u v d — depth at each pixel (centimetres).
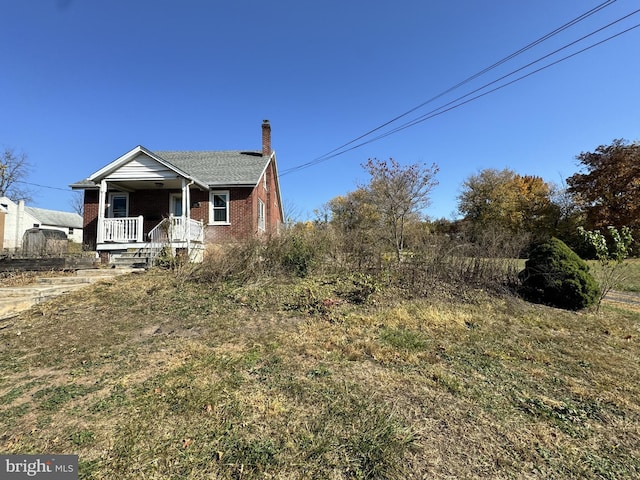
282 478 215
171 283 800
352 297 699
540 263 788
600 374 390
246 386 338
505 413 299
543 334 537
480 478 219
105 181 1228
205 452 239
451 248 854
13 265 962
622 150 2520
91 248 1462
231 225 1461
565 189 3147
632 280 1193
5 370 386
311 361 405
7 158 3534
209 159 1762
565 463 236
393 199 2272
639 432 276
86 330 527
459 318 596
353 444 248
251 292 726
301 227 980
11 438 258
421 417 288
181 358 415
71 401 312
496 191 3409
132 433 261
